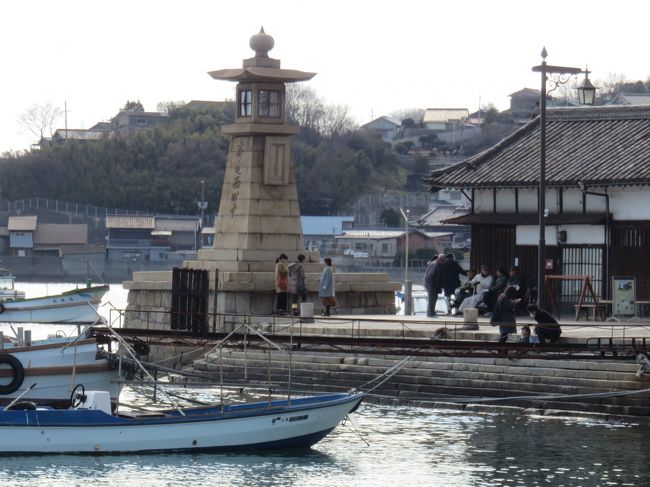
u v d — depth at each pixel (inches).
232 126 3907.5
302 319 3373.5
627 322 3383.4
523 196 3826.3
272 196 3887.8
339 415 2564.0
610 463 2358.5
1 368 2770.7
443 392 2997.0
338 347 3137.3
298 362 3253.0
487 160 3993.6
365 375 3117.6
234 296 3708.2
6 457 2433.6
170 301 3860.7
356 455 2477.9
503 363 2947.8
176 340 3294.8
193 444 2502.5
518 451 2472.9
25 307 5196.9
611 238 3595.0
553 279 3668.8
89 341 2856.8
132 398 3213.6
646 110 3986.2
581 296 3472.0
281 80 3878.0
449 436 2635.3
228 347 3088.1
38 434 2438.5
